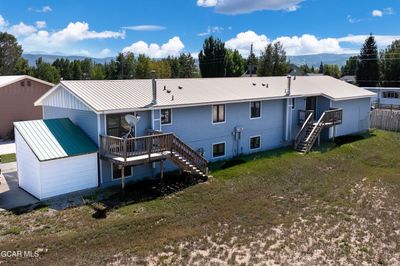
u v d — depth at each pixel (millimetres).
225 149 22703
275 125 25656
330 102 28156
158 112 18656
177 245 11344
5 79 31562
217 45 66438
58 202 15055
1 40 68250
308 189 17094
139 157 16438
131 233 12125
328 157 23172
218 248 11188
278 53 59656
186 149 18109
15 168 20609
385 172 20094
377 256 10844
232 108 22656
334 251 11102
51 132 16906
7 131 29578
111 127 17297
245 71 72312
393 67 64438
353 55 90125
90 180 16656
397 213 14211
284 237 12008
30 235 12031
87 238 11688
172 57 76625
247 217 13664
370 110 33250
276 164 21141
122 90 19406
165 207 14664
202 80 24844
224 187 17281
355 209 14609
